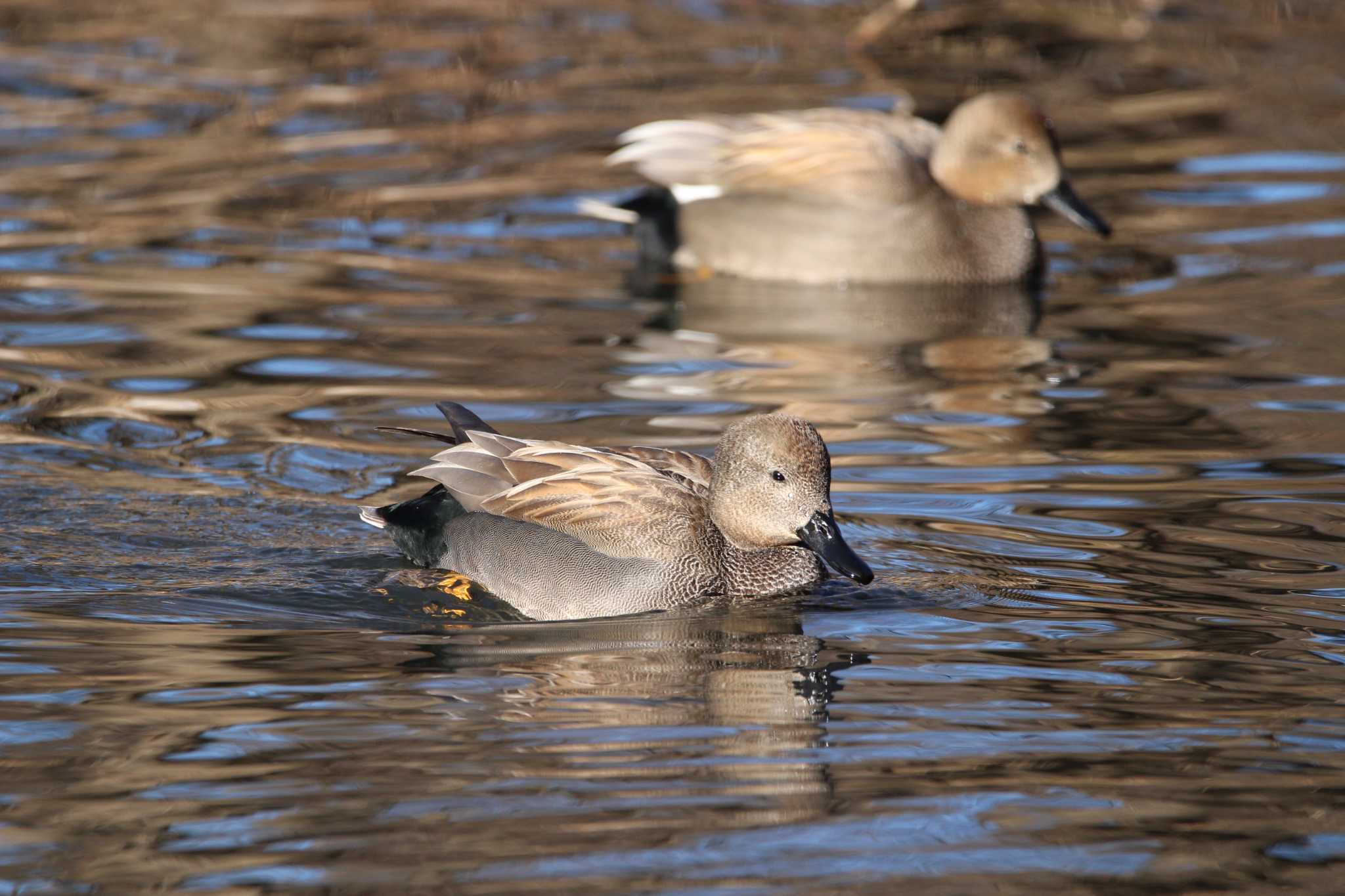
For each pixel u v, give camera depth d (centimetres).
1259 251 1881
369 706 927
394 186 2103
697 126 1972
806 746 873
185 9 2792
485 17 2797
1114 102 2444
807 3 2895
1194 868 753
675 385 1502
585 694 949
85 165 2130
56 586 1099
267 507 1241
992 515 1220
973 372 1545
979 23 2806
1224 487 1259
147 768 842
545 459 1166
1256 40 2703
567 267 1883
